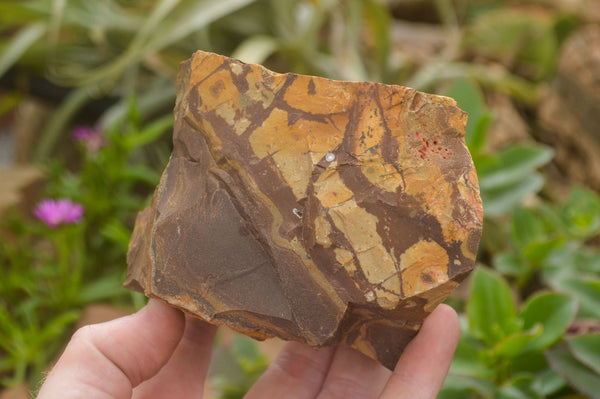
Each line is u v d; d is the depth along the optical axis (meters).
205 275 0.27
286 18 0.57
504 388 0.31
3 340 0.38
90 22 0.57
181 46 0.59
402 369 0.28
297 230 0.27
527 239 0.40
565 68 0.61
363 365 0.31
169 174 0.29
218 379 0.35
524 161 0.40
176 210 0.28
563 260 0.38
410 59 0.66
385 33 0.58
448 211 0.27
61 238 0.40
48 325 0.39
